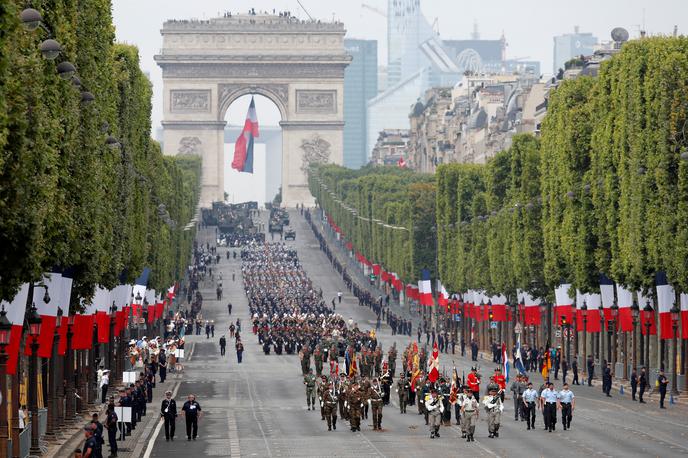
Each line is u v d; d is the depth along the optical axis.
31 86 178.12
